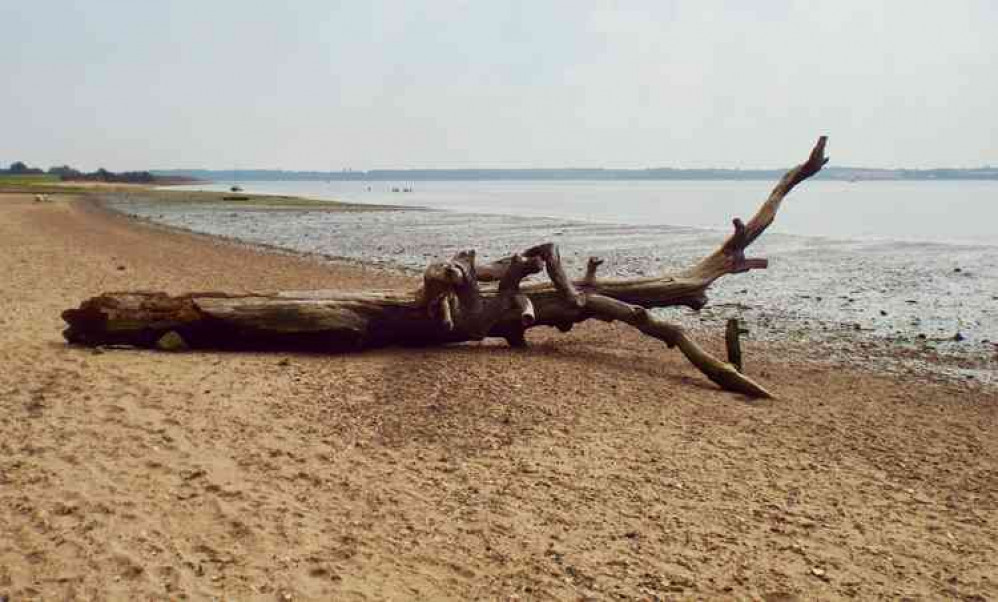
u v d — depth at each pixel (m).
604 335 11.91
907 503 5.80
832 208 54.59
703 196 93.75
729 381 8.71
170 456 6.07
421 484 5.78
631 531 5.16
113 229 30.83
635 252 23.69
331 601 4.25
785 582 4.63
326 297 9.71
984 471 6.51
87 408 7.09
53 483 5.49
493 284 10.90
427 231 32.78
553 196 95.19
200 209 49.72
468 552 4.83
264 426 6.84
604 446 6.67
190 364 8.80
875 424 7.71
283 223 37.84
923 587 4.64
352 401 7.64
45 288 14.18
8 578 4.31
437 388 8.16
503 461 6.27
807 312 14.14
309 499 5.45
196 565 4.53
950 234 30.19
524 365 9.32
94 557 4.55
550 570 4.65
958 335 11.96
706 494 5.79
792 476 6.21
